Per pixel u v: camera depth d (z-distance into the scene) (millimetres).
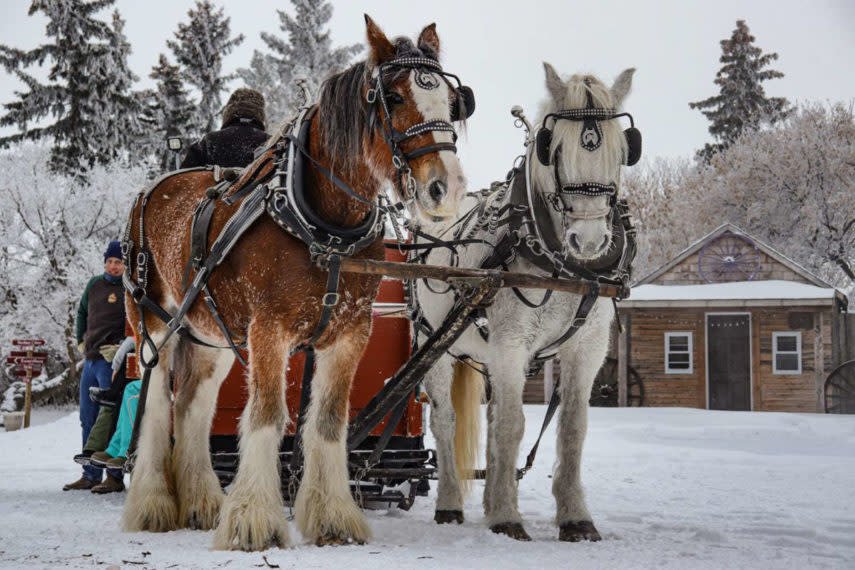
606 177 4766
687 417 18438
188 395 5492
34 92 36125
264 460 4301
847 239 38719
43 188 29547
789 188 40031
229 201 4730
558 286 4875
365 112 4363
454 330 4898
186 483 5332
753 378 24953
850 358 24641
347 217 4531
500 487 5148
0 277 29109
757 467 9789
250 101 6840
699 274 27328
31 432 14789
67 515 5793
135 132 37750
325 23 44531
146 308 5609
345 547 4305
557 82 4945
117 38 38000
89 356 8203
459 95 4371
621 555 4352
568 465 5215
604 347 5344
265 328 4355
